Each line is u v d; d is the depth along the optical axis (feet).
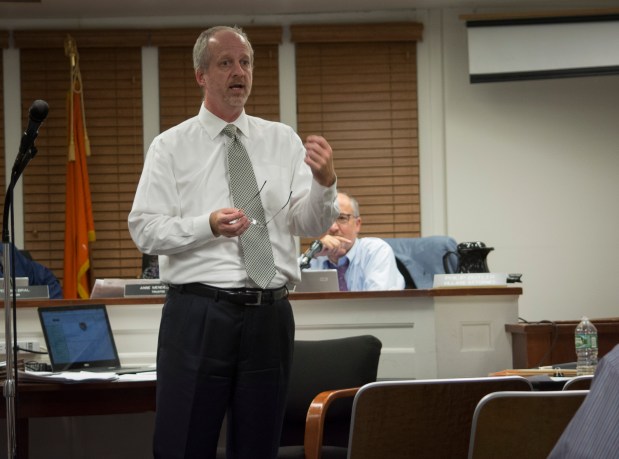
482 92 27.78
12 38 27.58
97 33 27.48
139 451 16.83
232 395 10.16
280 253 10.43
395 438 9.32
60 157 27.61
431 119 27.89
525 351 15.89
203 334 9.93
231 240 10.16
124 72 27.78
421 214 27.84
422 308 16.30
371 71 27.96
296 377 14.33
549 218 27.66
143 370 13.80
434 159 27.84
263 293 10.05
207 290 9.98
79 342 14.53
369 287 19.79
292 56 28.04
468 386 9.30
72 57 26.48
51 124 27.66
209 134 10.58
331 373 14.28
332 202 10.25
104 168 27.68
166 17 27.84
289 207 10.64
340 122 27.94
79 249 26.23
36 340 15.96
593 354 15.75
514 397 8.10
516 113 27.73
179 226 9.95
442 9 27.89
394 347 16.29
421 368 16.21
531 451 8.25
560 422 8.20
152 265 18.65
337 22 27.99
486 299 16.34
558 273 27.55
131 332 16.25
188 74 27.81
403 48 27.99
